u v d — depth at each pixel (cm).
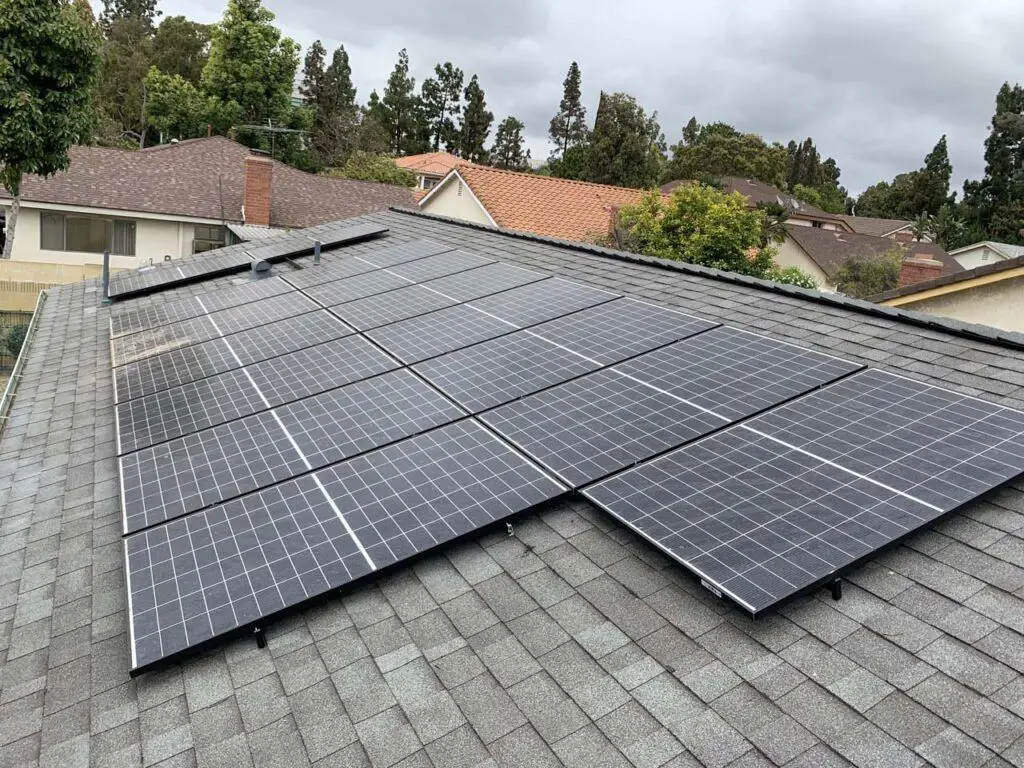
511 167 9244
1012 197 7275
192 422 709
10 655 453
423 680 377
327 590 436
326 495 532
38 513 627
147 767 353
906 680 324
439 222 1575
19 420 856
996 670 320
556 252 1188
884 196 9450
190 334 1024
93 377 953
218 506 544
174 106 5112
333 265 1309
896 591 379
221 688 394
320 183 3662
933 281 1509
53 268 2578
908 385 557
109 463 698
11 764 368
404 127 9169
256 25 5081
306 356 838
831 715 312
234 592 444
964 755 283
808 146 10812
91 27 2381
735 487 461
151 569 479
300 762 340
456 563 464
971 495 414
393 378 731
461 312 915
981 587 371
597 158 5859
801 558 387
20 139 2261
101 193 2980
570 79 9275
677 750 310
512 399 642
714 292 873
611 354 709
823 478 455
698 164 7681
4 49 2214
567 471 516
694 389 608
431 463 555
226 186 3331
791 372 612
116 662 432
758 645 359
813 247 4328
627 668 361
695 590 407
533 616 409
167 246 3095
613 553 451
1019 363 576
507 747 329
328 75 7750
